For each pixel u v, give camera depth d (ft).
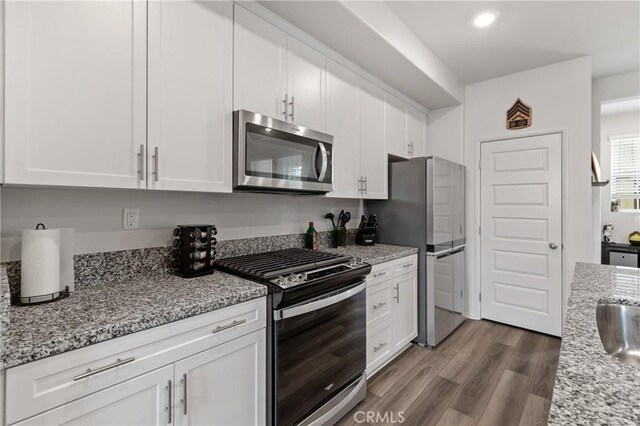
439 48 8.98
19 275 4.24
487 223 11.25
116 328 3.28
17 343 2.82
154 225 5.55
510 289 10.82
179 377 3.83
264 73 5.88
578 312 3.75
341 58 7.68
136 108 4.26
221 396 4.27
